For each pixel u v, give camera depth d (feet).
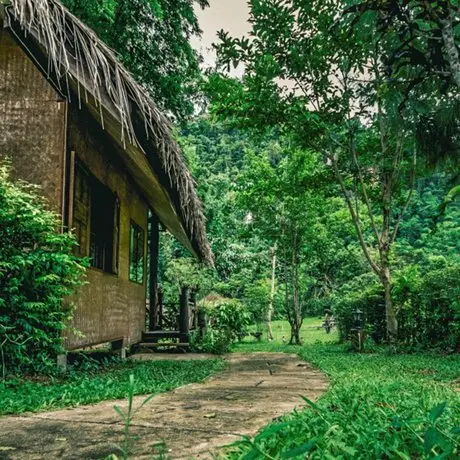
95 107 20.59
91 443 7.80
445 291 36.94
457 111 14.67
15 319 17.07
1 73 20.36
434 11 6.89
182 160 22.97
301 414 8.71
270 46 36.29
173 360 29.89
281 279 101.71
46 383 16.03
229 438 8.09
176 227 39.47
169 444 7.68
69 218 20.58
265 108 35.96
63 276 18.07
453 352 36.06
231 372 23.29
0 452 7.29
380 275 38.42
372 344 43.78
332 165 41.22
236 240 96.22
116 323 29.55
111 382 15.58
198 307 52.90
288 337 87.25
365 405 9.50
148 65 41.14
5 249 16.90
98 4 30.55
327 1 33.71
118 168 29.81
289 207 60.95
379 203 45.03
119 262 30.25
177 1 40.50
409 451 6.40
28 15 17.71
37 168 19.98
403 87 12.10
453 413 9.18
